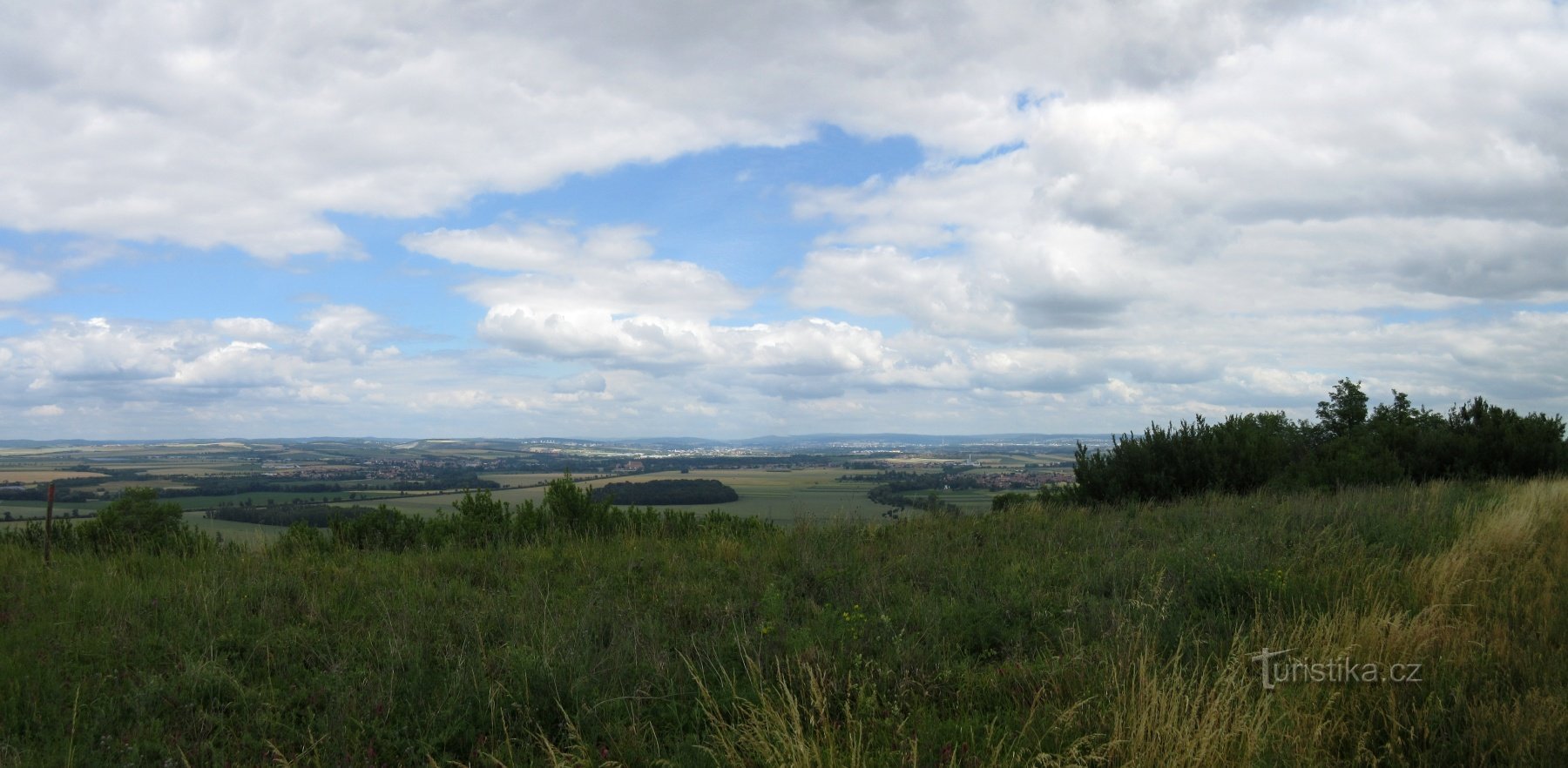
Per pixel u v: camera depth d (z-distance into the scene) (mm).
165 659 5621
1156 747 4047
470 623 6336
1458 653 5273
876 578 7871
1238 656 5172
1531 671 5012
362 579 8289
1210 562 7871
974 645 6230
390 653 5551
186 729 4574
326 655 5727
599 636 6090
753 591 7555
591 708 4871
